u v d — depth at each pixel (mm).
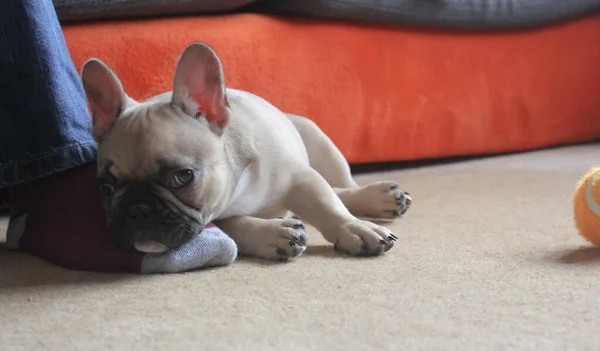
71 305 1265
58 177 1674
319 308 1193
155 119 1518
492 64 3346
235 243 1552
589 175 1602
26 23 1571
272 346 1029
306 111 2789
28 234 1679
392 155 3055
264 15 2752
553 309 1153
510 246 1609
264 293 1291
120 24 2398
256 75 2637
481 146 3336
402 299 1229
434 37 3152
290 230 1550
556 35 3594
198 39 2486
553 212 2004
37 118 1585
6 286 1406
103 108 1592
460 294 1248
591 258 1481
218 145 1572
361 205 1977
